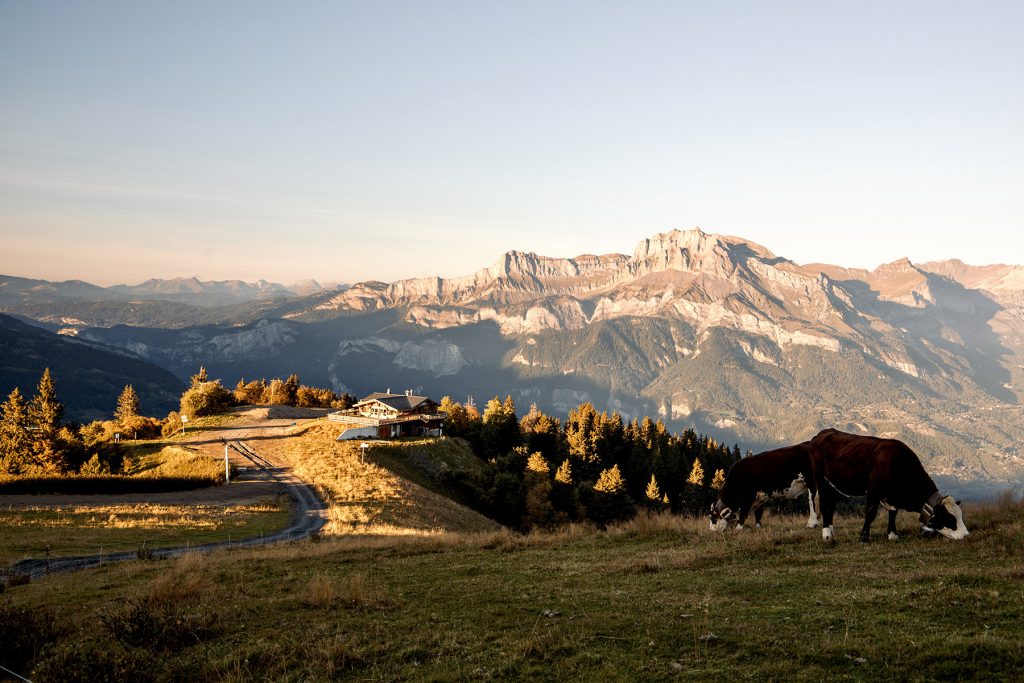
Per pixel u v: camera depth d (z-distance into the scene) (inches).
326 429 4276.6
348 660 453.4
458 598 610.5
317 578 701.9
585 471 5078.7
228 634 548.7
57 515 2055.9
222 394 5551.2
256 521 2149.4
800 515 1027.3
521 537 1066.7
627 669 376.2
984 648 332.8
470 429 5300.2
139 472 3383.4
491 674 394.0
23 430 3193.9
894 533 703.1
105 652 488.4
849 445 709.9
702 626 436.8
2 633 537.3
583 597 568.1
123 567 1115.3
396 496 2674.7
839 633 395.9
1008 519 701.9
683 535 920.9
